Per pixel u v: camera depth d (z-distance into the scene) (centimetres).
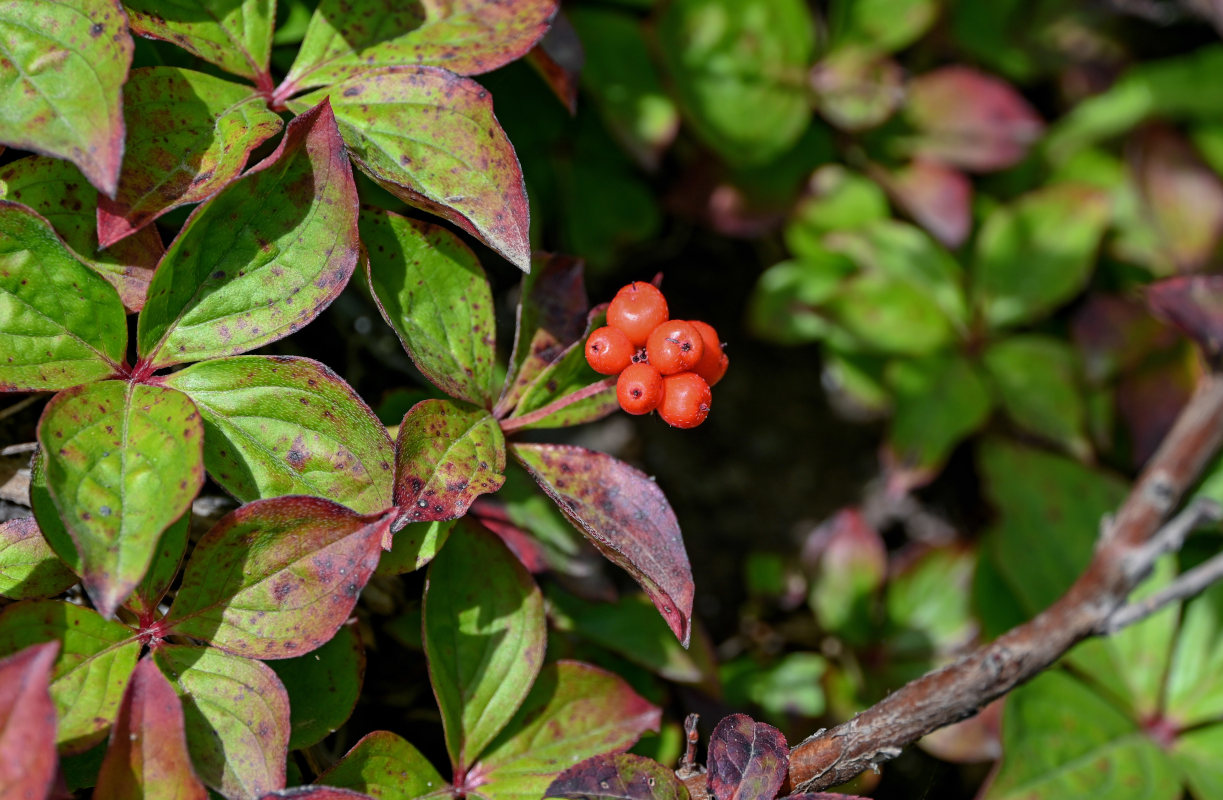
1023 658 41
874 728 40
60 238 37
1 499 40
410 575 43
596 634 44
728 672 48
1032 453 50
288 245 38
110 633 37
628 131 49
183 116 38
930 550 50
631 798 37
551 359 40
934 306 52
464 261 39
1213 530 48
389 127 39
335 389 38
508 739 40
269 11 39
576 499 39
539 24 40
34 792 35
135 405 37
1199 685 46
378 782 38
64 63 37
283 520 37
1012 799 44
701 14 50
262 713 37
